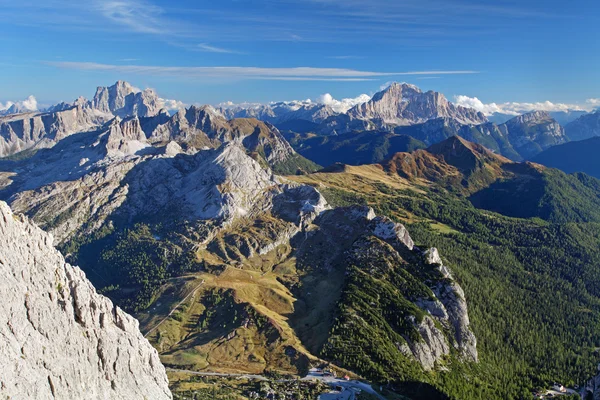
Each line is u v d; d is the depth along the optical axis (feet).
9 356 246.27
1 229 283.59
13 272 279.49
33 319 278.05
